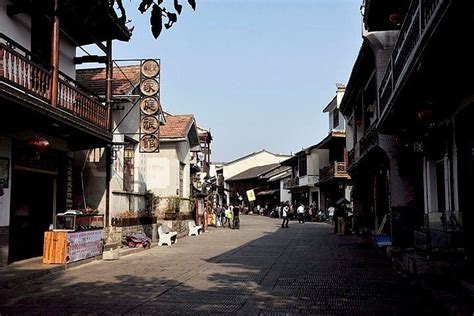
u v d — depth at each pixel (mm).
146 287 9836
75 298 8688
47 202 14703
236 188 80688
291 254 16344
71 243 12695
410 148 14812
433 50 7285
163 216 24094
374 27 14523
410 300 8586
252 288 9758
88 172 17422
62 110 11891
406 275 11195
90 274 11617
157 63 17672
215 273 11828
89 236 13828
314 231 30172
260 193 69562
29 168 13422
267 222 44531
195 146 29859
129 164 19734
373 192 23484
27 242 13836
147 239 18328
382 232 18688
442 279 9656
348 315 7438
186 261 14312
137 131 20172
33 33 13359
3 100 9570
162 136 24750
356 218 26688
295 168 57938
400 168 16344
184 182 27234
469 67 8164
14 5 11984
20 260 13102
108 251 14781
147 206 21219
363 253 16672
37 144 12164
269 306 8062
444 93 9984
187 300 8531
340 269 12609
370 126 21031
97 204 17297
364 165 23344
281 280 10789
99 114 14375
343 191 41406
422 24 7969
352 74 21250
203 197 30391
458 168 10477
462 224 10273
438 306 7984
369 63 19359
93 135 13883
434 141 12523
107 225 17234
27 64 10484
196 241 22125
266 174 69188
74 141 15062
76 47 15930
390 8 13148
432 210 13109
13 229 13188
